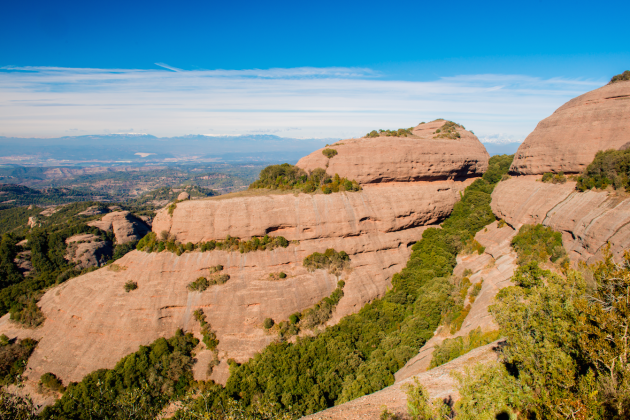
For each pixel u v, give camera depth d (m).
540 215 54.97
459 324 46.72
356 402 32.91
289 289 56.06
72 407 41.16
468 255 64.25
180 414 34.88
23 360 50.56
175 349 50.03
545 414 19.02
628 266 23.39
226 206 59.41
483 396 21.98
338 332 53.03
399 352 46.38
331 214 63.41
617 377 19.39
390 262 65.88
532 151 64.38
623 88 53.69
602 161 48.56
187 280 54.62
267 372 46.25
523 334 24.12
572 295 24.77
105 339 50.81
